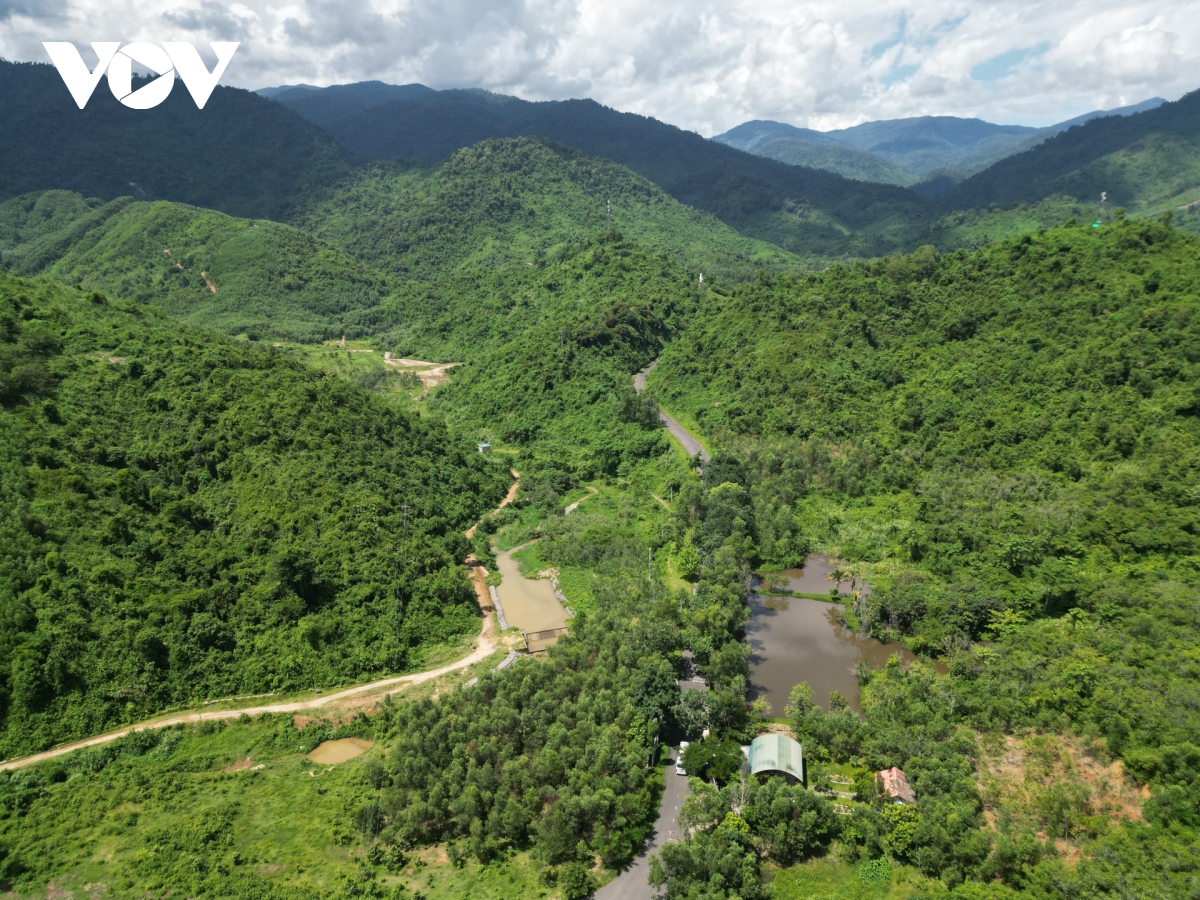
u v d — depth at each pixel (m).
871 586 102.88
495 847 60.06
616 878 58.00
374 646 86.56
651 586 97.50
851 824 61.31
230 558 88.69
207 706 75.44
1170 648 76.25
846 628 98.19
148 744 69.75
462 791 63.34
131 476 92.06
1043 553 98.69
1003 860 55.06
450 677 84.12
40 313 114.50
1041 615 92.00
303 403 116.88
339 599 89.88
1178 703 66.12
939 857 57.22
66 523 81.25
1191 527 95.88
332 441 113.69
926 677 78.12
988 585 95.81
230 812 62.69
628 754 65.69
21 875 54.62
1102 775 63.91
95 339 114.00
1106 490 107.44
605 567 112.06
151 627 76.38
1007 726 71.69
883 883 57.38
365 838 60.94
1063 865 55.53
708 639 84.62
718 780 66.56
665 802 65.88
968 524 108.38
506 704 71.94
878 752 68.25
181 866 55.84
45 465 86.44
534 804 62.28
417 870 58.34
